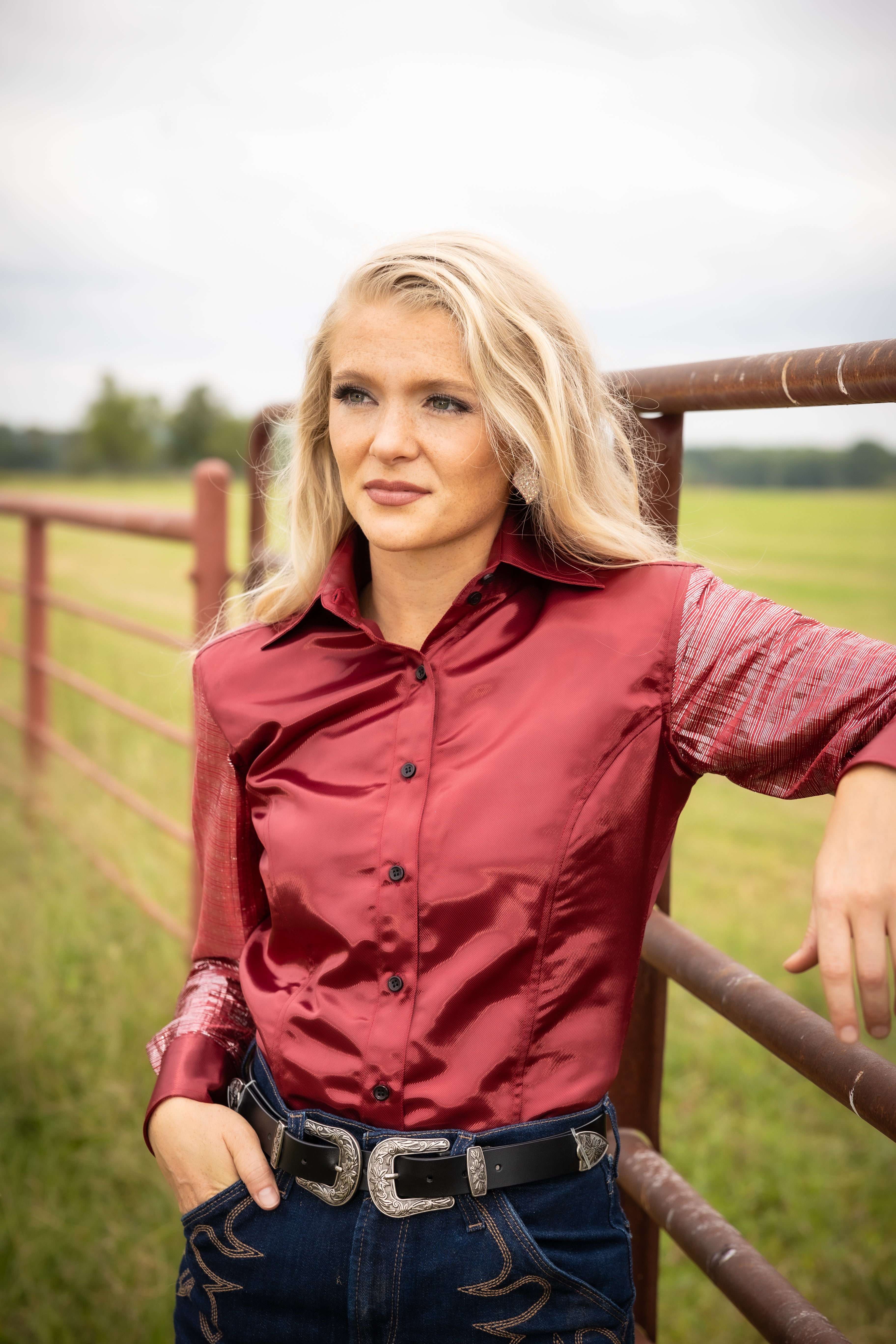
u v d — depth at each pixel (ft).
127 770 16.28
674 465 4.71
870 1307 6.81
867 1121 3.34
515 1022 3.39
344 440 3.67
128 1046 9.30
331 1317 3.46
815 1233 7.39
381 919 3.43
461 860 3.38
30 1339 6.56
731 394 4.05
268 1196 3.58
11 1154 8.09
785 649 3.32
